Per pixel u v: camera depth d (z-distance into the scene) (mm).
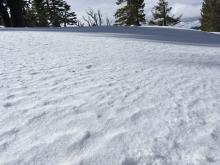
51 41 12055
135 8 47562
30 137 3088
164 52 10484
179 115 3893
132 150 2873
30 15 43812
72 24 50500
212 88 5469
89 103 4242
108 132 3275
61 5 48250
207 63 8656
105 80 5668
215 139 3182
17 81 5379
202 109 4180
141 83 5559
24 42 11445
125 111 3965
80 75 6035
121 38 14641
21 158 2668
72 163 2607
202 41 16859
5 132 3189
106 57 8586
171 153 2840
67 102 4246
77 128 3348
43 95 4555
